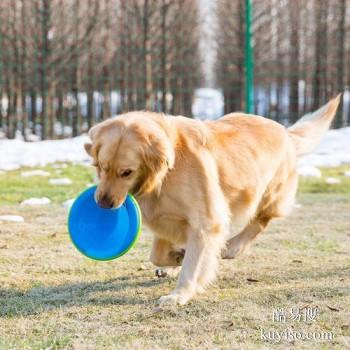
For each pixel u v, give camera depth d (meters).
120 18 33.50
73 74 34.41
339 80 31.64
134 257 7.70
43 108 27.12
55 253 7.84
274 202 7.24
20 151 19.31
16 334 5.04
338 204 11.63
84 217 6.09
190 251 5.86
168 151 5.50
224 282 6.55
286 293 6.11
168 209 5.83
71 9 33.28
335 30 34.41
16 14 32.47
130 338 4.90
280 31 36.75
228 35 35.09
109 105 36.72
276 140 6.98
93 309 5.68
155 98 32.94
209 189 5.86
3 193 12.37
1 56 30.36
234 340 4.86
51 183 13.64
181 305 5.68
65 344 4.78
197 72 41.38
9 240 8.52
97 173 5.74
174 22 30.75
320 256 7.71
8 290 6.30
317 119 8.09
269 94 41.16
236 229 9.30
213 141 6.20
